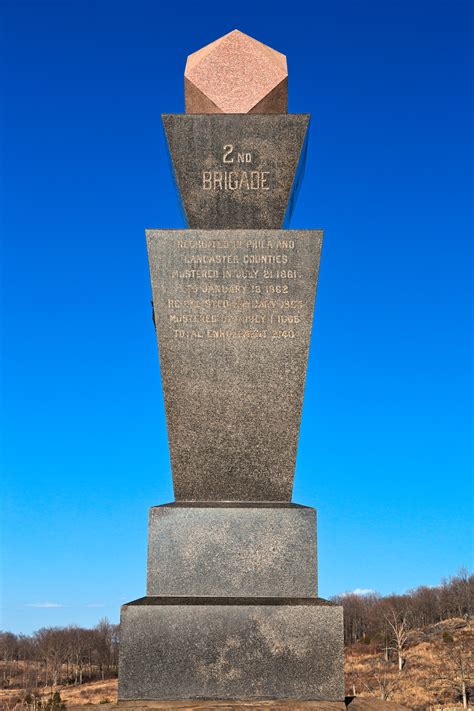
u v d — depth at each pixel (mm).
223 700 6660
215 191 8438
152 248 8078
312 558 7305
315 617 6820
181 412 7867
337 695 6691
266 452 7820
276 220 8406
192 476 7789
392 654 69625
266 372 7922
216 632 6781
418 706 50625
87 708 7074
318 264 8086
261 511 7383
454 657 61438
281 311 8000
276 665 6734
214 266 8055
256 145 8500
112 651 105688
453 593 89562
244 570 7270
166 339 7957
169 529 7352
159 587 7246
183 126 8508
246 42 9086
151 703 6617
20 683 90250
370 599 98125
